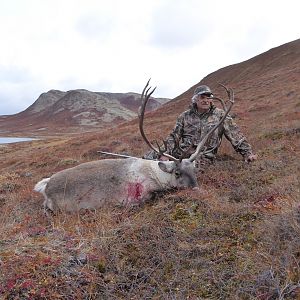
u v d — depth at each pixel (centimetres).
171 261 204
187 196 282
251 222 232
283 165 361
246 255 199
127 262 209
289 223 210
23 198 412
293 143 462
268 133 562
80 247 219
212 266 196
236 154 444
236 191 304
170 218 251
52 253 212
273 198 265
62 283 190
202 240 221
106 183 315
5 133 5978
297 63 2495
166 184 316
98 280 193
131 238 227
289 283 171
